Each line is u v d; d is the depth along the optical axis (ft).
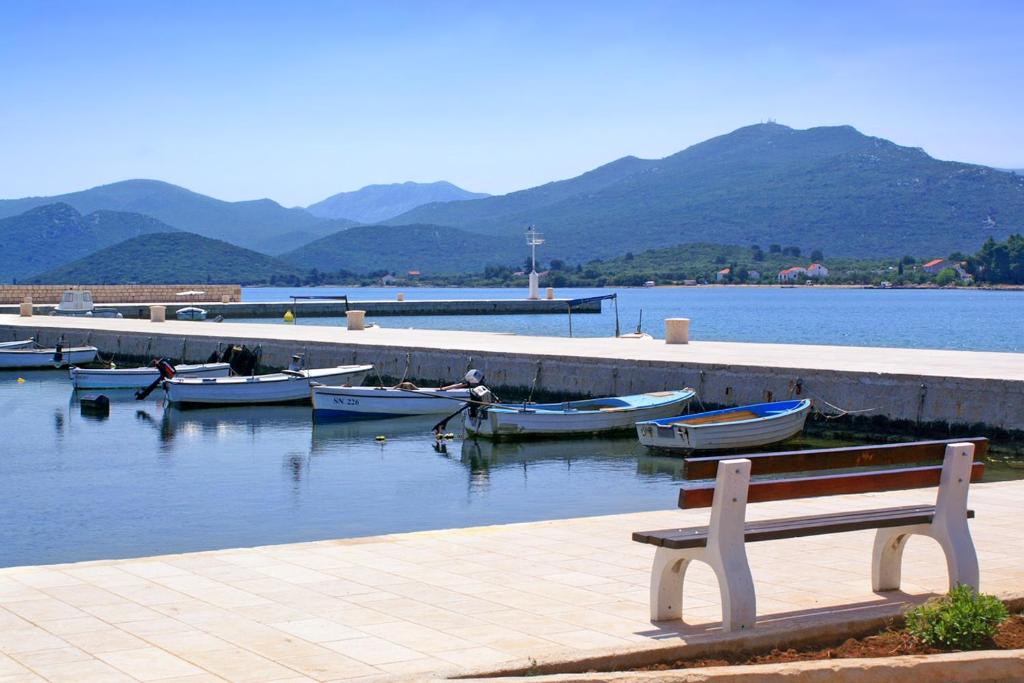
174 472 81.41
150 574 34.35
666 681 22.24
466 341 145.07
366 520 63.36
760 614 29.37
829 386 95.04
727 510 27.09
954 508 30.73
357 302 344.28
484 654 26.13
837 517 29.91
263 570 34.99
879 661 23.58
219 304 319.06
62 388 142.92
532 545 39.01
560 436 95.76
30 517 64.49
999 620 26.53
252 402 122.01
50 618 29.09
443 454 89.35
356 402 109.29
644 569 35.35
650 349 126.11
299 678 24.18
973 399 86.94
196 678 24.11
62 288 336.49
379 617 29.50
